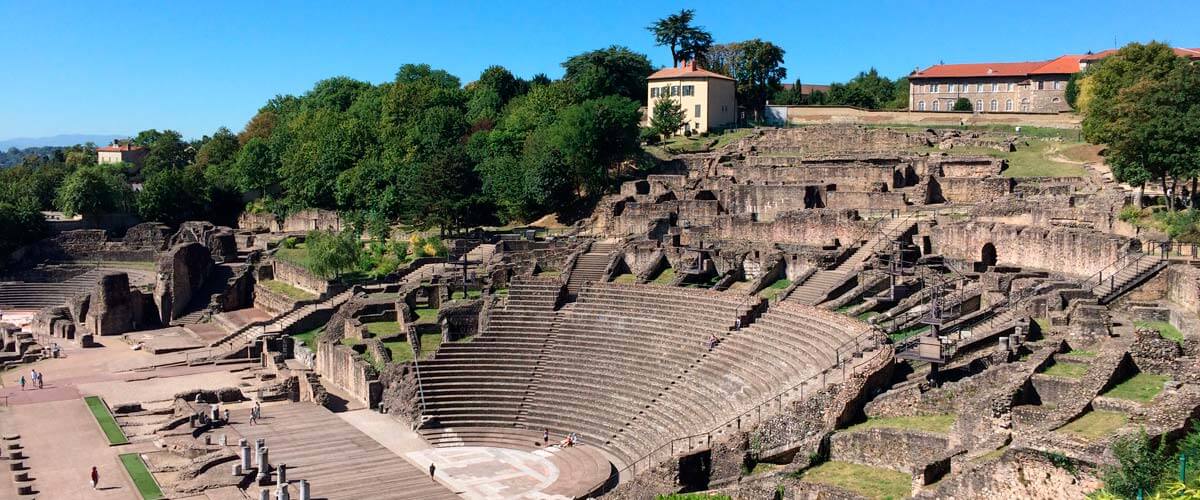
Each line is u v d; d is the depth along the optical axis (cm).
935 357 6444
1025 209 10075
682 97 17562
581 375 9288
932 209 11244
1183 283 7012
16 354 11806
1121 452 4159
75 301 14188
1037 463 4406
